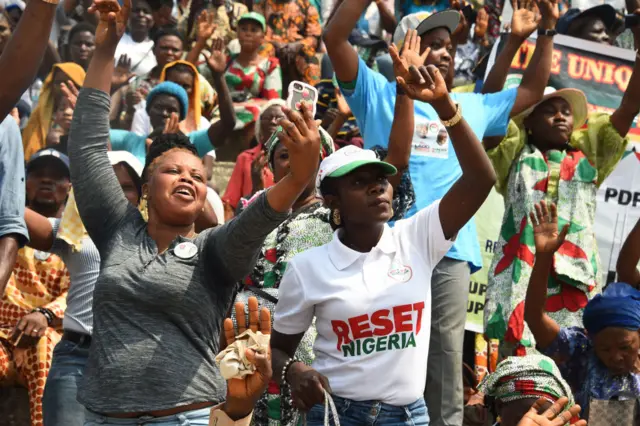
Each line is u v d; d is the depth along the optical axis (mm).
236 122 10594
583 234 7648
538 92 7496
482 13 10695
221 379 4801
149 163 5211
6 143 5914
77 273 6609
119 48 10758
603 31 10094
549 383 5137
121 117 10445
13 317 7355
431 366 6496
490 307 7434
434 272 6562
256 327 4219
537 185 7648
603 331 6008
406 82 4750
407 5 10789
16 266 7426
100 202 5043
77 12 11273
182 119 9562
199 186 5008
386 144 6848
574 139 7949
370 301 4691
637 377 6082
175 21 11766
